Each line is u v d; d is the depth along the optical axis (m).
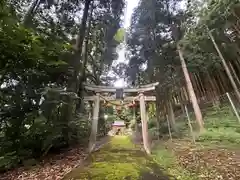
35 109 5.90
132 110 14.89
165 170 4.02
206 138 6.46
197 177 3.40
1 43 4.60
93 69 13.40
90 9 9.91
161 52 11.28
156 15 10.51
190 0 9.90
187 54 10.55
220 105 10.70
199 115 8.07
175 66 11.43
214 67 11.41
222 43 10.10
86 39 10.16
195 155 4.75
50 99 5.97
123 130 14.70
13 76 5.58
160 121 10.73
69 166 4.58
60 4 8.27
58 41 6.82
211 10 8.67
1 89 5.36
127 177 3.58
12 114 5.43
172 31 10.57
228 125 7.49
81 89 8.94
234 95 10.67
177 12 10.39
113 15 10.34
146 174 3.75
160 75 11.67
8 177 3.96
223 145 5.41
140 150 6.36
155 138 8.70
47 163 5.00
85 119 7.72
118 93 7.20
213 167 3.77
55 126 6.10
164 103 10.85
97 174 3.79
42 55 5.68
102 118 13.53
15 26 4.62
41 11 7.91
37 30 6.83
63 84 7.45
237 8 8.07
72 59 7.46
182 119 11.12
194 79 12.59
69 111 6.87
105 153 5.96
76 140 7.45
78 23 8.91
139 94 7.14
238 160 3.96
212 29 9.27
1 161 4.35
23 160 4.93
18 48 4.86
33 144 5.68
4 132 5.42
